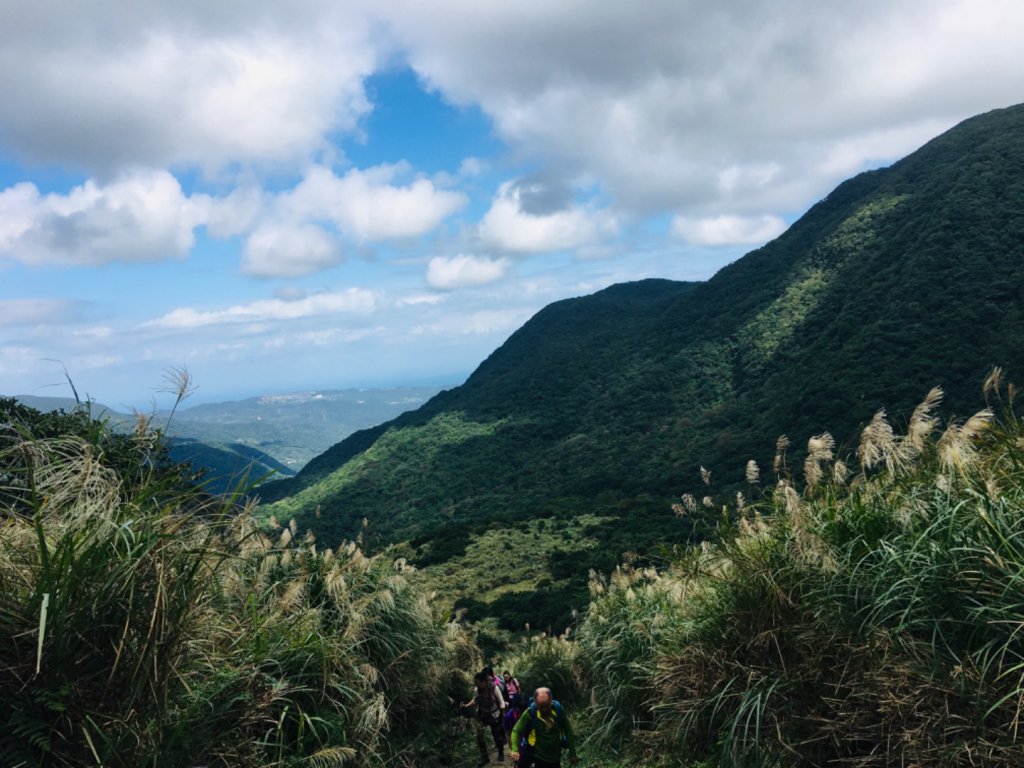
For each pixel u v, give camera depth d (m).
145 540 2.88
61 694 2.52
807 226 173.25
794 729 3.76
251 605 4.23
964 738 2.89
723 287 175.50
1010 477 3.50
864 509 3.95
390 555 8.35
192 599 3.01
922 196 120.75
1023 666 2.75
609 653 6.98
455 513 116.19
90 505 2.84
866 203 144.12
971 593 3.14
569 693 11.33
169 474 3.16
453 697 9.42
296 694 4.13
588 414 151.62
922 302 76.50
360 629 5.66
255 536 4.19
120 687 2.71
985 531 3.22
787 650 4.03
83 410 3.19
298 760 3.58
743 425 97.44
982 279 74.94
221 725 3.33
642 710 6.40
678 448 104.56
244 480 3.44
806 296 132.00
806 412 69.38
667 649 5.34
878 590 3.51
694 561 4.90
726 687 4.11
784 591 4.07
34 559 2.81
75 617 2.65
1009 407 3.87
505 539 54.75
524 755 5.98
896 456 4.03
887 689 3.20
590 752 6.92
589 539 48.62
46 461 2.88
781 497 4.48
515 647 16.61
